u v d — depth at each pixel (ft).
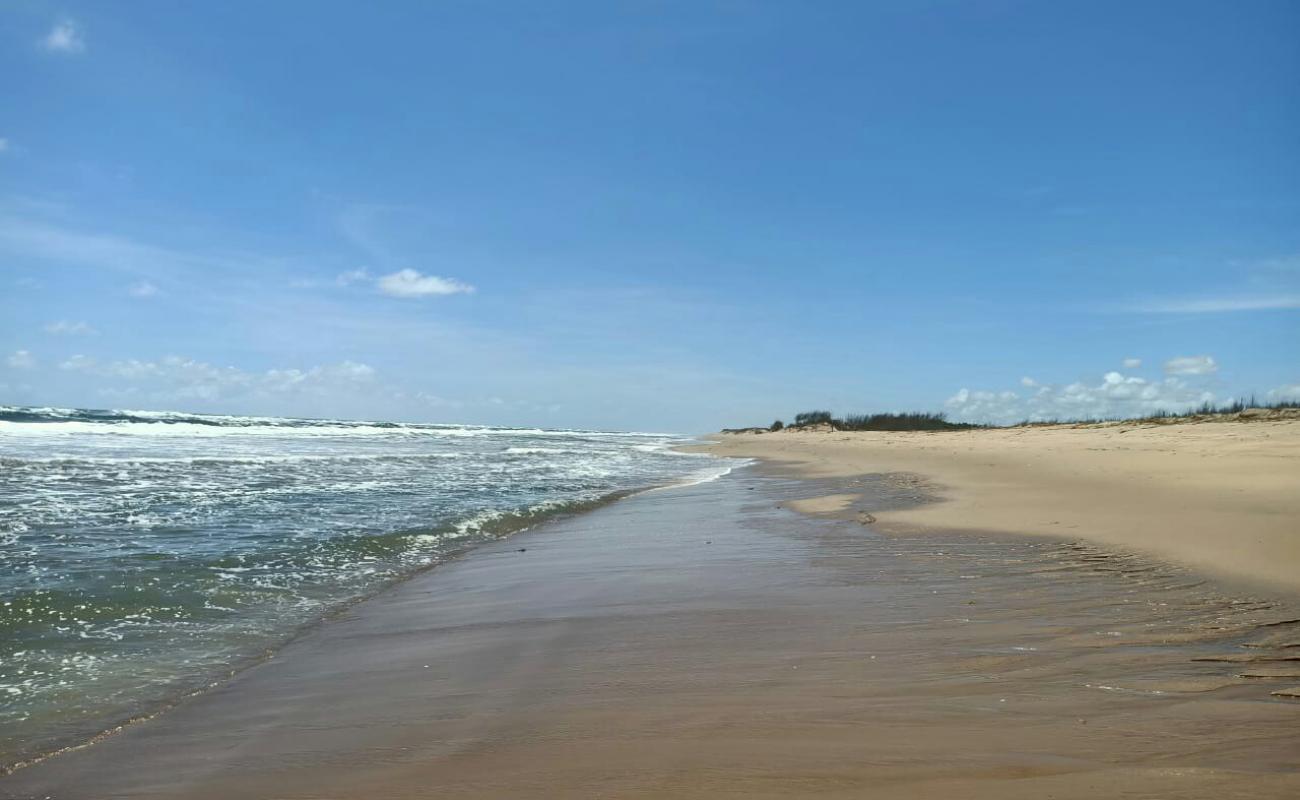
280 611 23.75
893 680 14.44
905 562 28.45
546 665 17.12
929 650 16.53
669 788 9.91
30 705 15.62
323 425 265.75
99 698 16.06
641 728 12.50
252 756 12.68
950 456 97.35
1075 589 22.40
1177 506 37.37
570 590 25.79
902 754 10.52
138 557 30.22
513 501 53.06
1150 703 12.46
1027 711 12.24
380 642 20.24
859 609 21.03
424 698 15.28
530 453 126.62
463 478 72.08
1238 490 41.65
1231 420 122.62
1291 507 34.76
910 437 194.49
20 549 30.89
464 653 18.61
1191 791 8.73
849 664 15.74
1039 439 127.54
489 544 37.19
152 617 22.41
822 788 9.50
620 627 20.26
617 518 46.16
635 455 134.72
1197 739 10.61
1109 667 14.67
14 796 11.58
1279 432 92.53
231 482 59.98
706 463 111.45
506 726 13.17
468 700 14.92
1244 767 9.43
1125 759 9.92
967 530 35.65
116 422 172.14
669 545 35.09
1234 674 13.93
